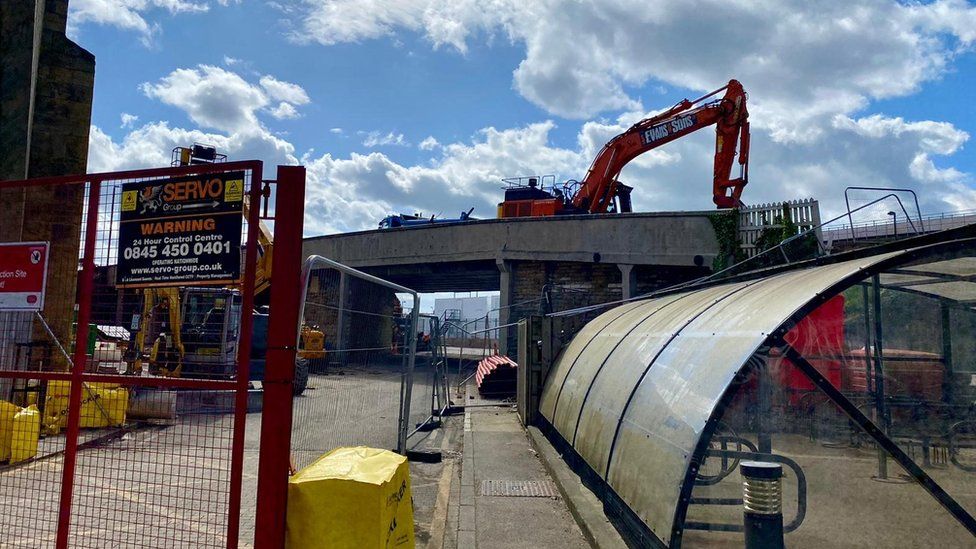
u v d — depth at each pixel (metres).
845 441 4.10
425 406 15.23
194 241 3.79
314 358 6.23
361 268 31.70
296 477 3.56
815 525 3.98
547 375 11.69
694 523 4.03
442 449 10.45
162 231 3.88
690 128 28.38
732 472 4.09
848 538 3.96
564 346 11.83
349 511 3.41
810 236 15.56
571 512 6.34
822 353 4.34
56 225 10.63
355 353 7.84
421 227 28.92
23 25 10.02
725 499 4.05
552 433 9.85
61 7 13.09
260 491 3.43
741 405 4.13
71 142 12.90
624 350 7.22
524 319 12.50
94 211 4.04
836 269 4.52
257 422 11.76
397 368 10.59
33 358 9.34
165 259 3.85
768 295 4.84
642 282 23.81
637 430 5.28
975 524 3.86
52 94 12.80
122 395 9.28
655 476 4.52
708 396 4.25
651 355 6.00
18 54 10.00
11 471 7.49
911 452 4.67
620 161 28.55
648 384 5.58
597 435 6.52
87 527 5.48
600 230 24.17
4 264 4.57
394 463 3.86
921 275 4.40
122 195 3.99
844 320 4.45
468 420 13.14
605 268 24.64
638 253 23.33
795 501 4.05
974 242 3.94
